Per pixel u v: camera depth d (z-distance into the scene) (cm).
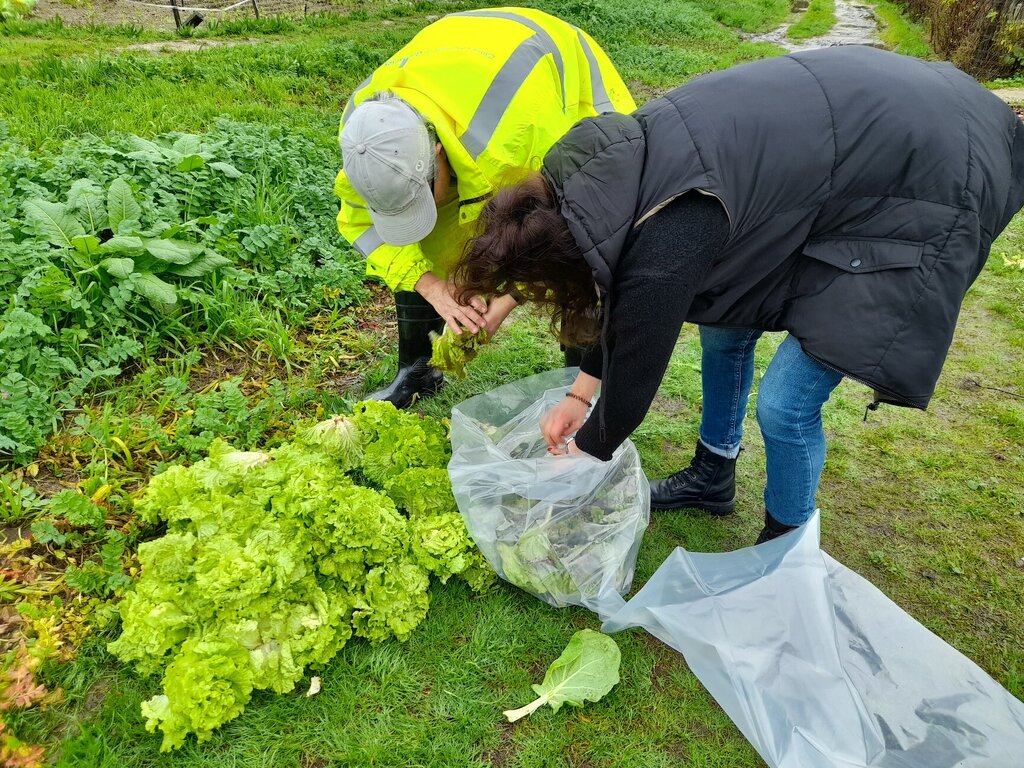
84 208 341
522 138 200
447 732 180
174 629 183
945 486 273
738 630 183
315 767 173
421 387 301
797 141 149
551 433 193
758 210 150
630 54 1038
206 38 988
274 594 188
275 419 282
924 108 151
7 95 559
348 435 229
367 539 198
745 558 205
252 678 177
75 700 181
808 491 202
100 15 1253
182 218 379
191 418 272
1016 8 942
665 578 200
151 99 591
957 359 352
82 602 203
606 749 180
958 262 152
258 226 373
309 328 351
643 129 148
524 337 355
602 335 148
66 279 300
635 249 140
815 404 183
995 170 154
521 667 197
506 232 139
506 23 215
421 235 194
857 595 199
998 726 171
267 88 656
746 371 226
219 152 421
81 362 293
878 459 288
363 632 196
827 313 162
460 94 198
